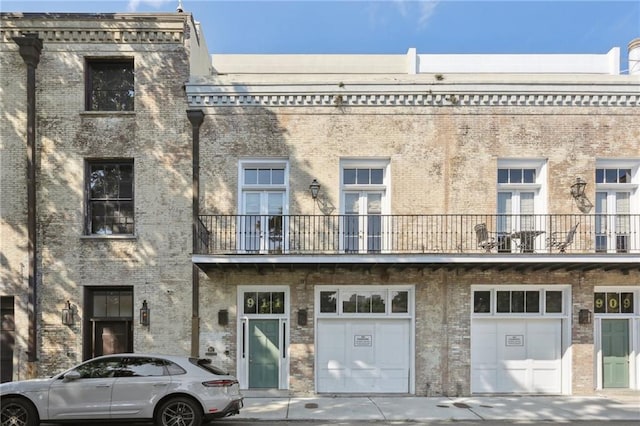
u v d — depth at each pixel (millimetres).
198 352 11992
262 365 12273
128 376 8703
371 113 12625
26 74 12367
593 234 12297
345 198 12727
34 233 12023
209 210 12383
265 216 12352
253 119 12570
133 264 12164
